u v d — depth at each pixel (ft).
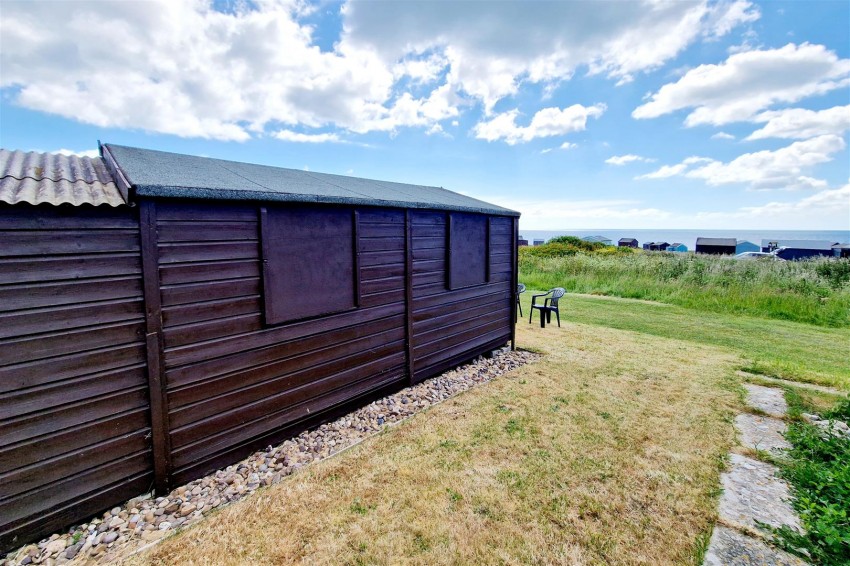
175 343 7.91
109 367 7.11
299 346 10.37
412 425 11.35
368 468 9.14
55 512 6.72
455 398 13.39
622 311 30.71
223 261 8.54
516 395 13.65
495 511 7.66
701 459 9.51
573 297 37.76
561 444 10.24
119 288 7.13
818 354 19.17
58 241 6.44
